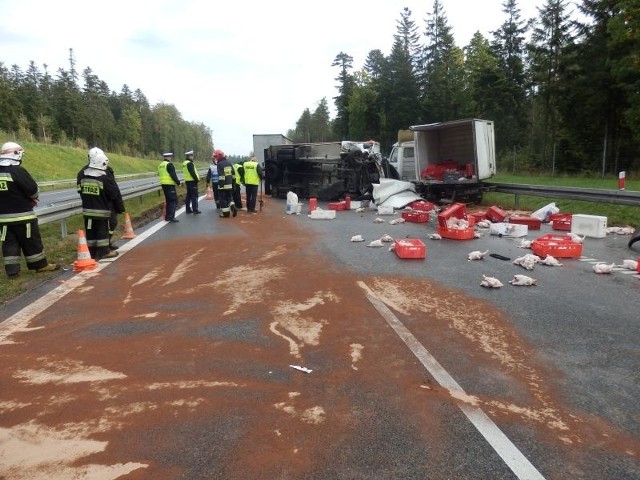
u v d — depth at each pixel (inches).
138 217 564.4
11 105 2593.5
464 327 187.0
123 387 139.8
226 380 143.5
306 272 279.3
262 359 158.2
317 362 155.7
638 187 753.0
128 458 106.6
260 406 128.4
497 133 1894.7
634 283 252.4
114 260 317.7
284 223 510.0
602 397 132.9
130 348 168.6
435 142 745.6
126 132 3740.2
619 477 99.6
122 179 1923.0
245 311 208.1
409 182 688.4
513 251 343.3
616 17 1019.3
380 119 2314.2
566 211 548.4
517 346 168.2
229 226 486.6
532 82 1633.9
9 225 267.3
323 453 108.0
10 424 121.1
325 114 3924.7
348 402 130.3
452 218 413.1
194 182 612.7
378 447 110.0
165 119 4618.6
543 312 205.0
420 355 160.7
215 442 112.3
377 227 474.0
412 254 316.2
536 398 132.3
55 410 127.4
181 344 171.6
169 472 101.7
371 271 280.8
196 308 213.2
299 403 129.9
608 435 114.7
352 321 194.4
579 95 1352.1
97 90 3777.1
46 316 204.2
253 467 103.2
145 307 215.3
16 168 265.9
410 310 208.1
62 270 289.0
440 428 117.6
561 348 166.4
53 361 158.6
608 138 1339.8
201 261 312.2
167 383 141.9
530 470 101.7
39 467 103.8
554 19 1483.8
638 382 141.6
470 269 285.7
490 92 1877.5
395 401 130.7
